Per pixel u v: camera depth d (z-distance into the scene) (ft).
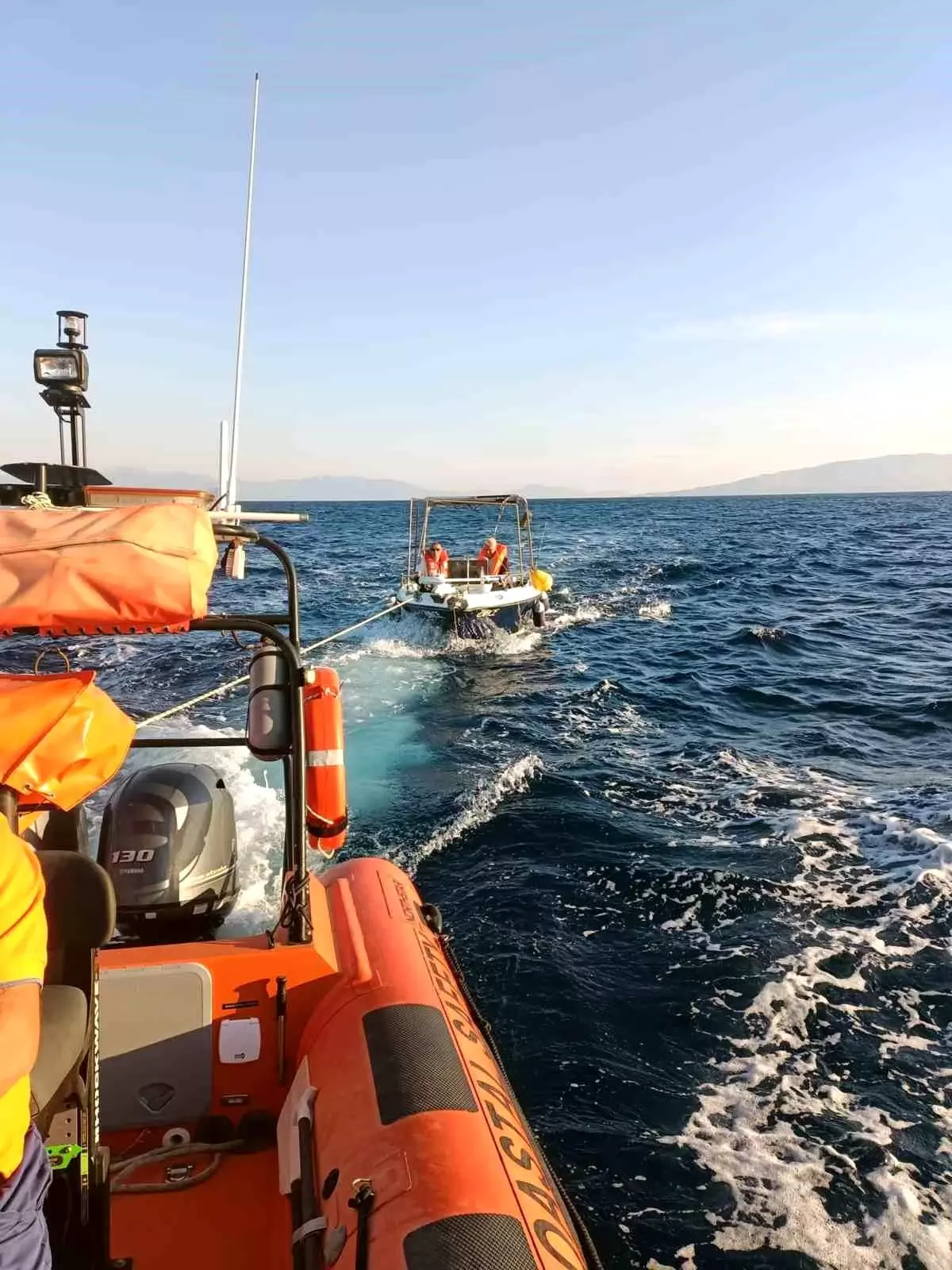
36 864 4.97
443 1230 6.23
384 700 39.96
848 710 38.09
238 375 10.91
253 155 11.59
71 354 10.90
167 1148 8.60
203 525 7.43
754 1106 13.84
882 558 118.42
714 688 42.68
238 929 16.39
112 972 8.78
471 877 21.81
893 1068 14.65
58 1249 6.46
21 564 6.47
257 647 9.86
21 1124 4.80
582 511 339.16
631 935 19.03
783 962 17.75
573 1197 12.11
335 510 404.57
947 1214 11.71
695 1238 11.45
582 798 26.81
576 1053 15.15
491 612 54.54
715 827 24.56
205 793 11.49
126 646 47.62
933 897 20.06
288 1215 7.97
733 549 131.64
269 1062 9.10
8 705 6.05
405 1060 7.97
